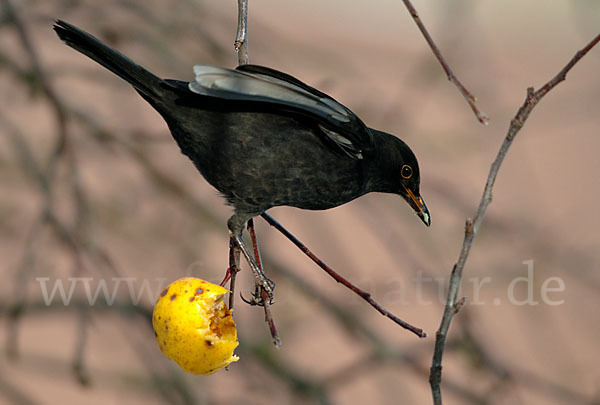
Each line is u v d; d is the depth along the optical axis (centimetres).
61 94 1148
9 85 1191
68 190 1134
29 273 1051
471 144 1274
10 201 1188
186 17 1210
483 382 1175
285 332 1204
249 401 1182
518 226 1252
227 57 1210
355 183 816
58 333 1434
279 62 1227
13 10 1095
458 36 1252
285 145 757
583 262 1229
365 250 1452
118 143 1164
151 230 1215
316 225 1273
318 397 1145
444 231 1256
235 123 748
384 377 1189
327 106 729
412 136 1252
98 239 1065
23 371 1245
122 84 1201
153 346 1127
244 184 766
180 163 1268
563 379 1175
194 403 1101
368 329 1167
